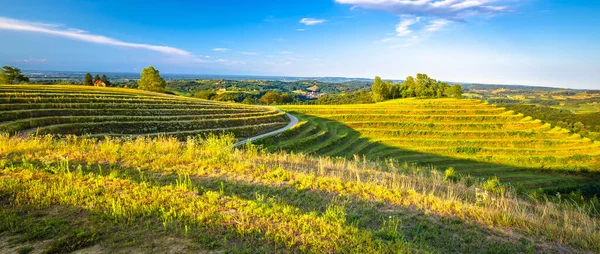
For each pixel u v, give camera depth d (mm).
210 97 136875
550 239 7258
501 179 47344
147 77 101688
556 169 52219
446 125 73688
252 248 5473
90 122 34625
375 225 7289
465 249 6438
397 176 12438
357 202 8672
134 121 38656
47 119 31594
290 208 7578
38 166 9531
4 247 5008
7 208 6367
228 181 9719
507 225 7828
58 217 6113
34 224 5785
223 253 5191
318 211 7789
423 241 6594
